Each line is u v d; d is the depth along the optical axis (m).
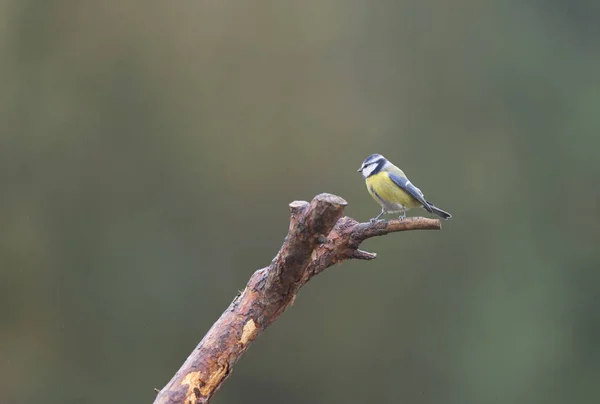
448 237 18.55
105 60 16.77
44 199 15.85
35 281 15.52
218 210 17.14
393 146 19.09
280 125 18.05
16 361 15.05
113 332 15.80
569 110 20.09
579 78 20.50
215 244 17.00
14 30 16.17
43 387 15.09
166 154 16.91
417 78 20.02
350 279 17.55
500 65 20.42
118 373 15.60
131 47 17.02
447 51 20.41
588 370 17.47
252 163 17.50
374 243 17.91
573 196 19.38
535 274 18.33
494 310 17.77
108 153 16.53
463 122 20.03
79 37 16.64
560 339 17.67
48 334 15.38
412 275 17.98
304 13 19.03
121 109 16.78
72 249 15.89
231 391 16.44
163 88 17.22
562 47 20.88
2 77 15.91
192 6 17.77
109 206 16.34
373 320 17.38
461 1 20.66
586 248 18.81
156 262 16.38
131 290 16.03
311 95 18.64
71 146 16.20
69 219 15.98
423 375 17.20
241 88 18.00
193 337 16.28
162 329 16.05
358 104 19.31
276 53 18.55
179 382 4.17
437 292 17.98
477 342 17.41
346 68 19.55
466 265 18.39
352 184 18.14
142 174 16.72
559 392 17.14
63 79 16.30
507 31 20.72
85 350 15.52
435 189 19.14
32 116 15.96
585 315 18.08
